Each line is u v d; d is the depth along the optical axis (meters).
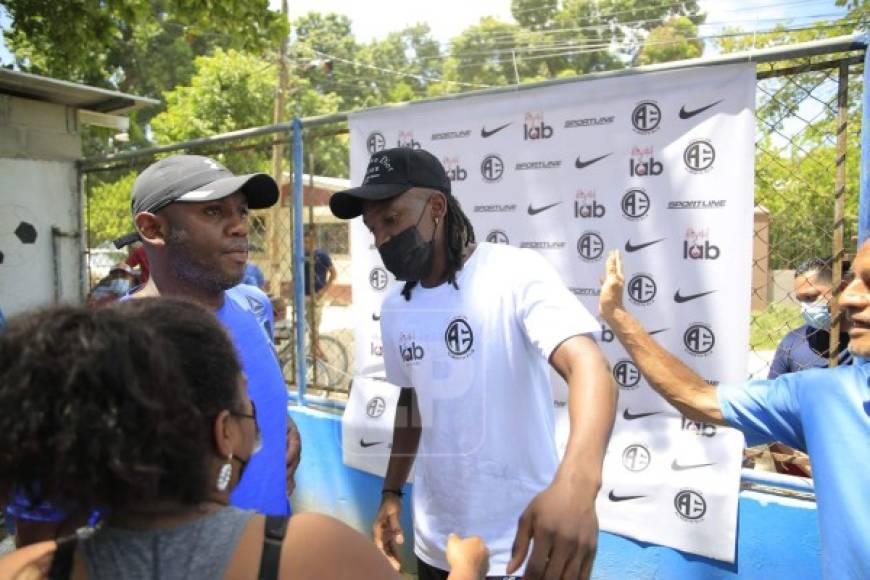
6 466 0.79
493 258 1.72
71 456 0.77
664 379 1.86
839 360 2.49
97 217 13.98
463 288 1.71
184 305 0.95
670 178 2.71
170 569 0.83
